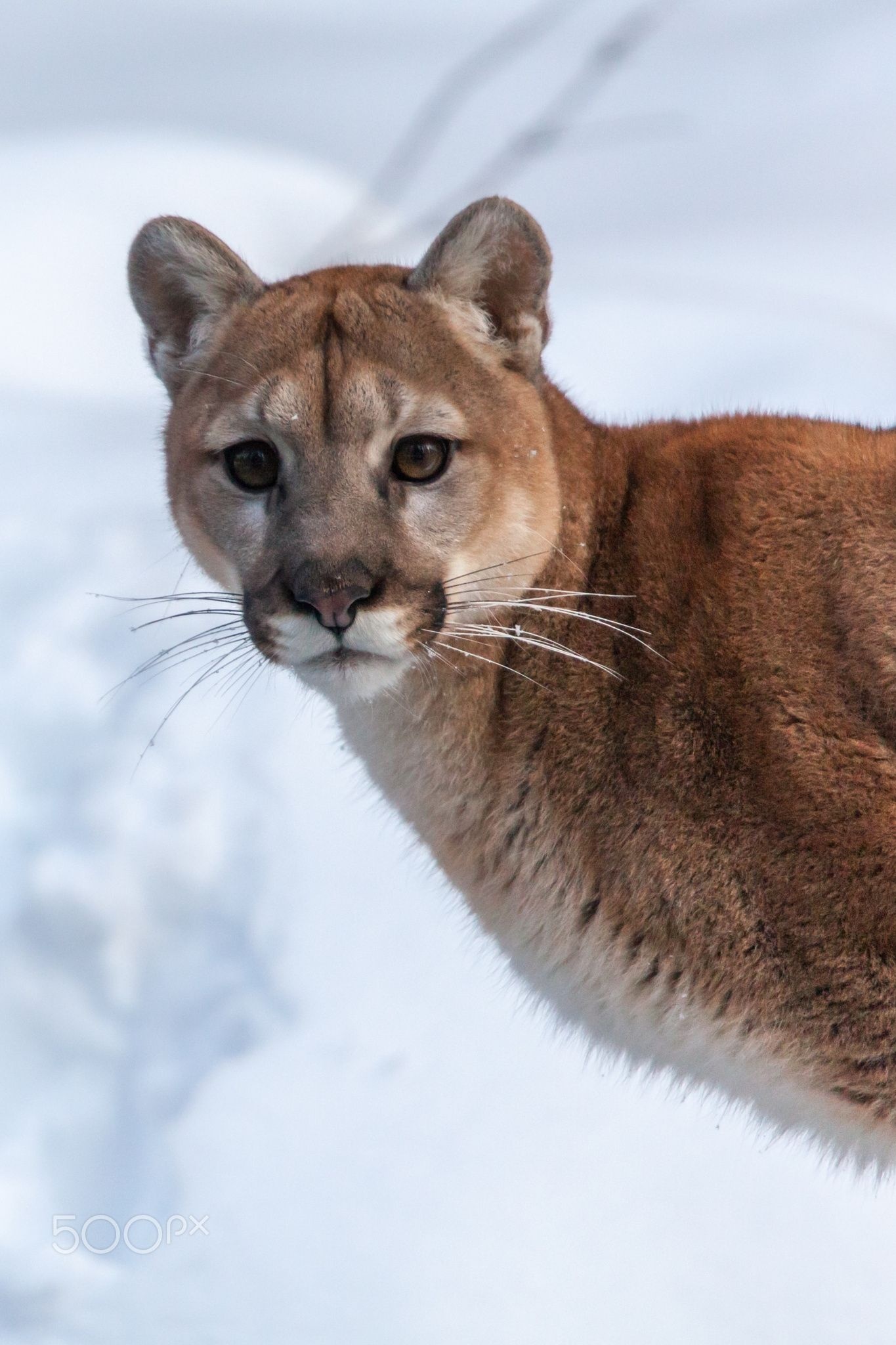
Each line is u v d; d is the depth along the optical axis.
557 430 9.16
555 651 8.79
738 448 9.05
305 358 8.46
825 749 8.19
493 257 8.78
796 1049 8.35
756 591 8.52
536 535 8.70
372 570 8.13
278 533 8.34
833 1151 8.87
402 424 8.36
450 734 8.96
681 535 8.84
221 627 9.07
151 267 9.36
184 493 9.02
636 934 8.55
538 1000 9.51
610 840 8.55
